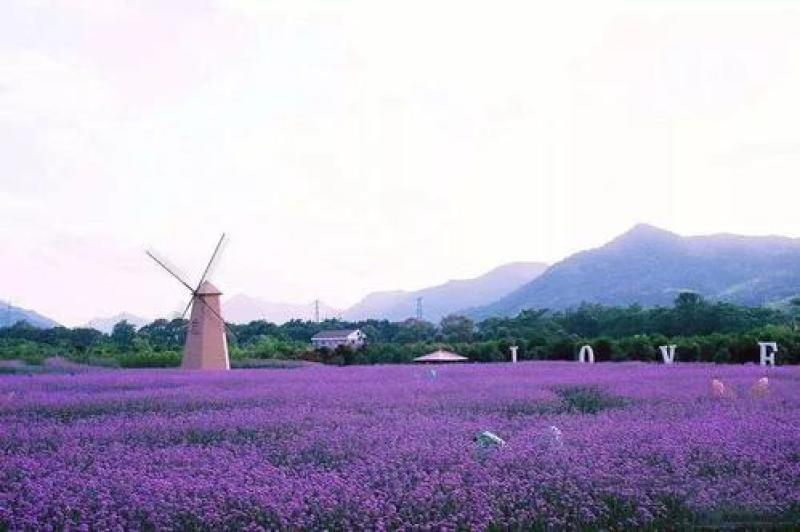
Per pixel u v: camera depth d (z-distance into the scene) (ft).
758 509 33.71
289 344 206.08
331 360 174.81
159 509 32.45
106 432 52.47
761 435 46.91
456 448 43.52
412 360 177.27
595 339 171.94
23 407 68.44
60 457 43.37
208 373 116.06
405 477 37.11
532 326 272.10
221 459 42.19
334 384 89.97
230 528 31.89
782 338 147.02
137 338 205.26
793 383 84.69
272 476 37.83
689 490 35.68
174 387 88.38
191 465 41.01
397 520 31.81
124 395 76.69
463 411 63.16
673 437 46.06
